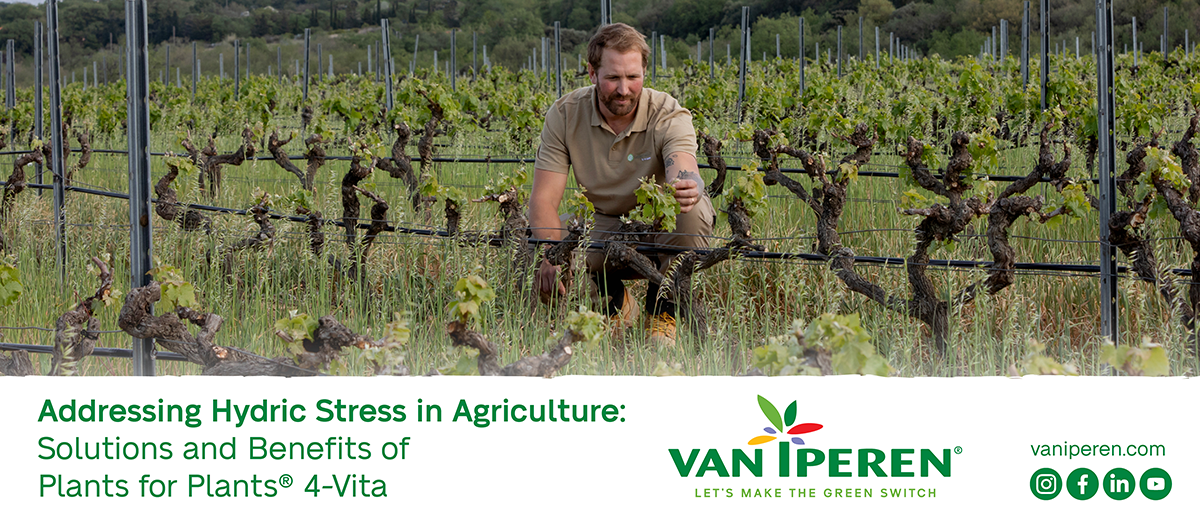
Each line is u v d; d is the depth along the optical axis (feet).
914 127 25.40
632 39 13.46
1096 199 16.88
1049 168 13.79
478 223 17.54
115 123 38.34
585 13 267.80
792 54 185.88
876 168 23.91
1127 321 12.75
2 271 9.73
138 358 9.80
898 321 13.08
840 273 12.86
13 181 19.21
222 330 14.05
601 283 14.96
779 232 18.61
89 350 9.84
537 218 14.65
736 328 13.75
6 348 10.44
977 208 11.80
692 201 13.43
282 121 47.96
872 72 54.65
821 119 24.21
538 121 29.89
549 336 13.23
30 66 194.29
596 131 14.52
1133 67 47.65
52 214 21.76
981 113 26.71
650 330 13.73
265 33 334.44
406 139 21.21
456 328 8.28
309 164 22.98
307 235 16.01
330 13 344.28
